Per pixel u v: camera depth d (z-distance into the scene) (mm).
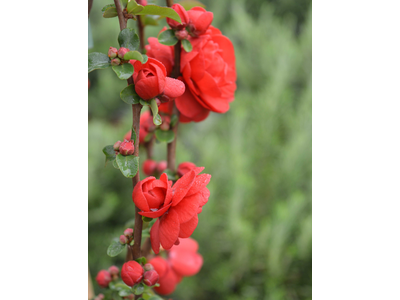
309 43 1147
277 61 1087
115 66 306
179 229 302
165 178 308
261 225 886
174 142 386
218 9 1509
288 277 851
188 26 347
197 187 303
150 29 1062
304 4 1537
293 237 874
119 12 311
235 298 845
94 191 969
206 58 363
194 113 370
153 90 302
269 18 1315
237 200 816
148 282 323
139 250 327
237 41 1391
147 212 300
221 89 382
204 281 887
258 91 1148
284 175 910
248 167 928
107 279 394
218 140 1050
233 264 846
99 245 939
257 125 979
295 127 960
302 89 1132
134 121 310
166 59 365
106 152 313
